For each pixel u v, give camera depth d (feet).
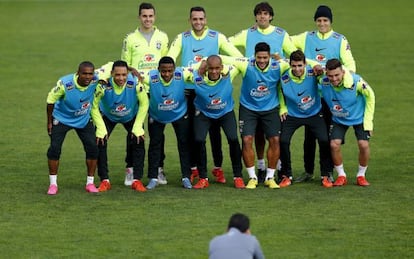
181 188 188.65
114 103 183.01
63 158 217.15
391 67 327.26
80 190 187.01
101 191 185.57
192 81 183.21
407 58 342.85
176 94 183.01
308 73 183.73
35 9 479.82
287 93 185.16
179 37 194.29
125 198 180.65
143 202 177.68
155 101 183.73
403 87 296.10
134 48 198.08
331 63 179.63
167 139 238.27
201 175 189.26
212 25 412.77
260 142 194.49
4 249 152.25
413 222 164.55
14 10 476.54
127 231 160.56
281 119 188.14
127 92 182.39
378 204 175.11
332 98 183.62
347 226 162.40
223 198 180.14
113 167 209.05
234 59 184.24
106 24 430.61
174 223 164.55
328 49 193.57
